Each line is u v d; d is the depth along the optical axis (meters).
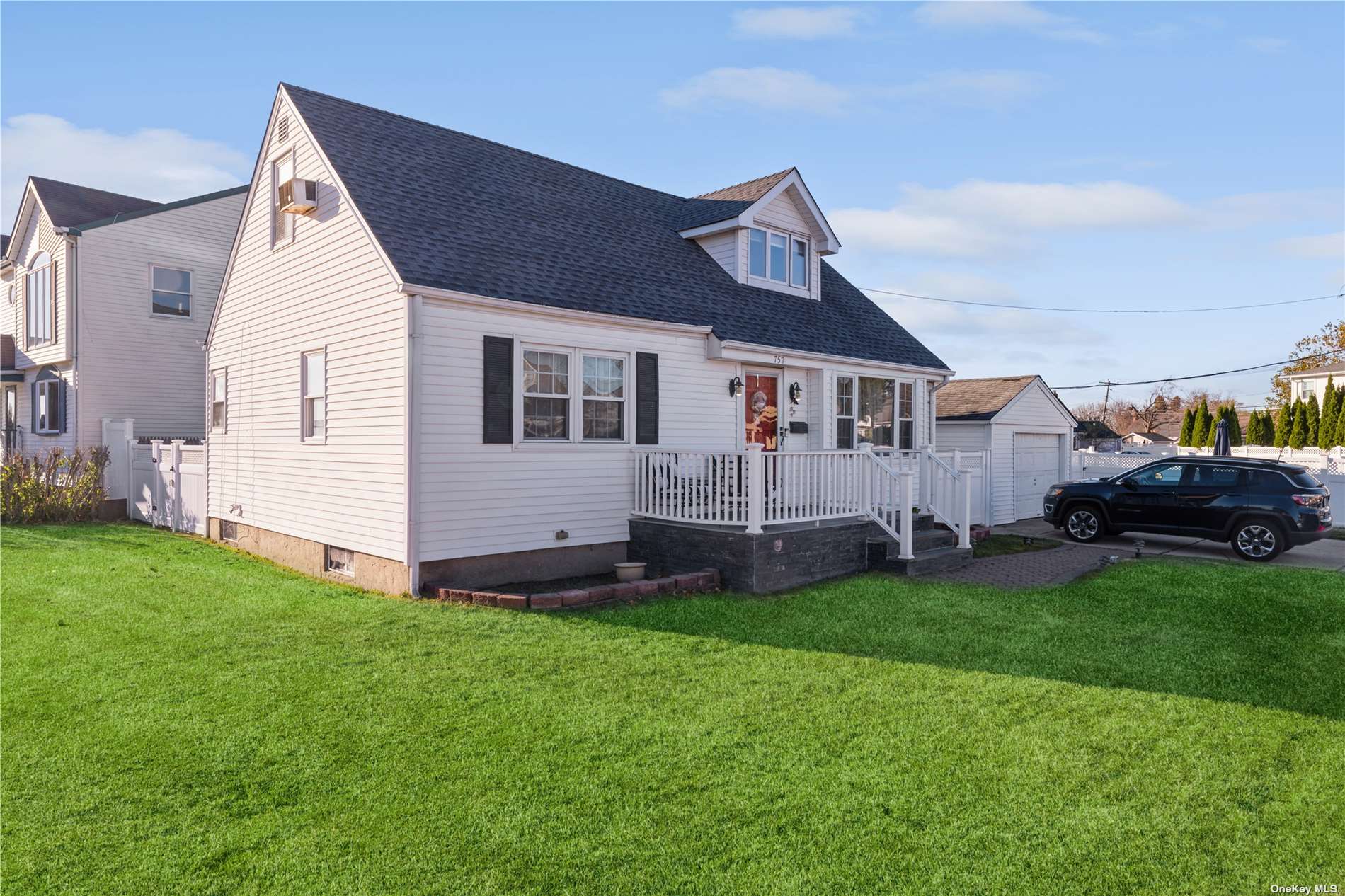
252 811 4.21
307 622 8.20
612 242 13.59
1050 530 17.98
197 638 7.59
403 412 9.48
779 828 4.04
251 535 13.61
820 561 10.93
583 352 11.18
